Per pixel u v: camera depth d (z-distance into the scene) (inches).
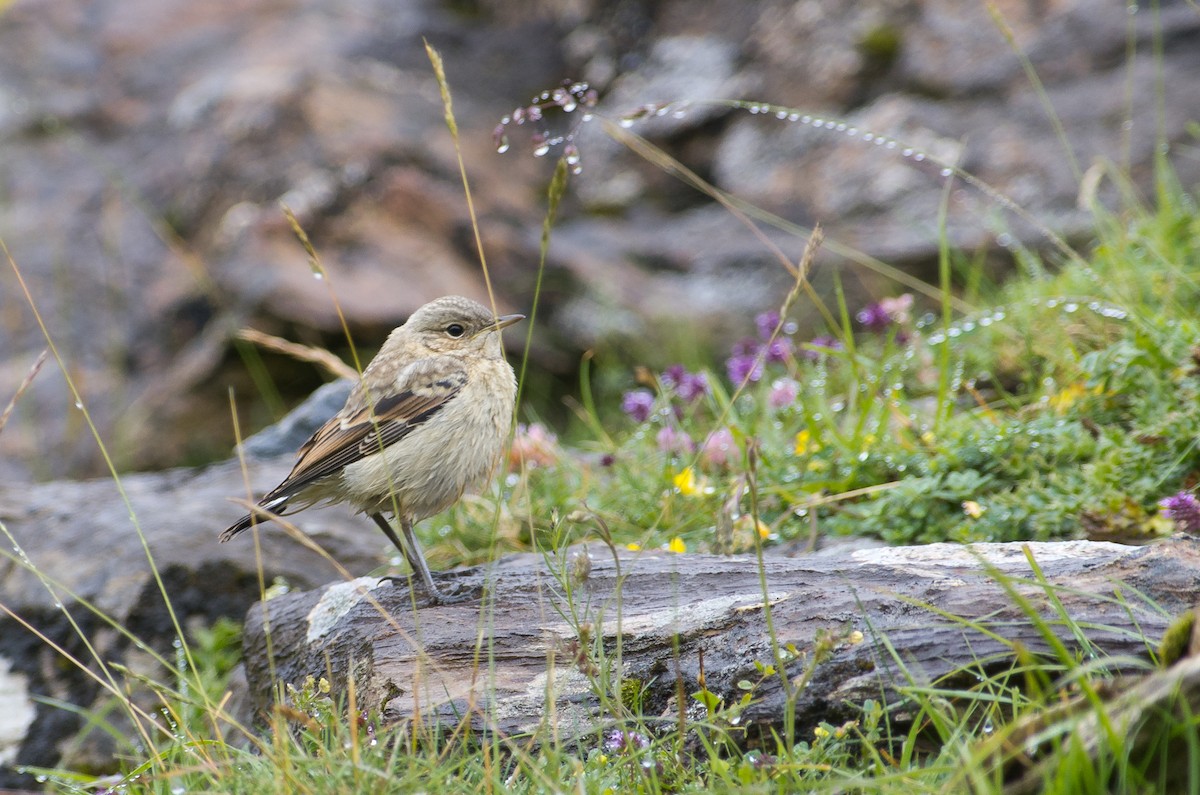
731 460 436.1
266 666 353.1
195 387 725.9
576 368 762.8
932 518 383.6
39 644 428.8
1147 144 705.0
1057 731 205.6
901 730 257.8
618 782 250.8
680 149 884.6
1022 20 805.9
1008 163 737.6
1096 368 407.2
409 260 765.9
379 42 938.7
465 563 437.7
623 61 938.1
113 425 727.1
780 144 840.3
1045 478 381.7
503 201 832.3
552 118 924.6
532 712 286.4
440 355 376.2
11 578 447.2
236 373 730.8
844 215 780.0
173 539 446.3
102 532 457.7
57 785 312.2
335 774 245.1
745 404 492.4
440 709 287.0
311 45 906.7
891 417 439.8
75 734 411.8
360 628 330.0
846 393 494.9
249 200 785.6
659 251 815.1
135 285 781.3
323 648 334.0
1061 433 391.2
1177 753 202.1
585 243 827.4
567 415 748.0
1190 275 465.1
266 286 721.6
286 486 362.0
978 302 564.7
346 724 284.7
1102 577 277.9
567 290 782.5
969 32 815.1
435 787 242.7
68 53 925.2
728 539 380.8
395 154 814.5
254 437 550.6
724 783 241.3
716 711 274.5
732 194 842.8
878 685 262.8
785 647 274.5
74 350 761.0
